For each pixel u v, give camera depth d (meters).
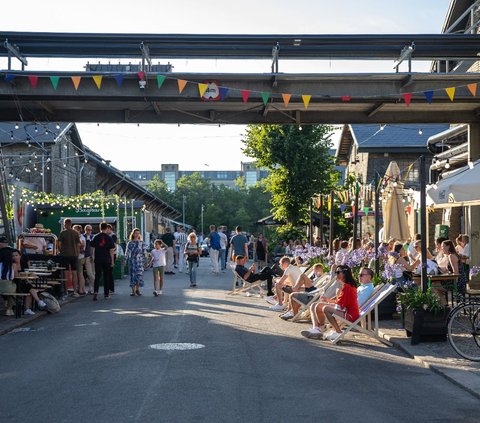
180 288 22.83
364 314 11.79
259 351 10.58
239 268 19.95
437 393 7.96
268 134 39.00
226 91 17.83
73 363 9.55
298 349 10.88
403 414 6.96
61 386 8.11
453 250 14.57
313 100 18.58
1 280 14.43
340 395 7.73
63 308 17.05
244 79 18.27
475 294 13.75
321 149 38.88
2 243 14.59
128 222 35.94
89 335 12.24
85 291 20.84
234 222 122.81
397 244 15.01
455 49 19.00
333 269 15.97
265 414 6.85
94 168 49.72
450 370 9.06
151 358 9.84
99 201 32.44
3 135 39.47
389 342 11.60
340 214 34.50
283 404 7.27
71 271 20.00
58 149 42.12
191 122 20.72
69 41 18.42
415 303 11.16
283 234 38.06
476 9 24.59
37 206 32.19
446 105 20.25
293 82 18.42
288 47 18.66
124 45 18.52
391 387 8.23
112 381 8.33
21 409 7.07
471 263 22.28
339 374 8.95
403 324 11.73
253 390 7.91
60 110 20.58
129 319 14.42
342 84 18.50
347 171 49.00
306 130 38.69
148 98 18.17
